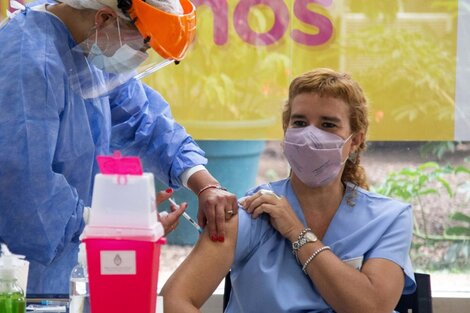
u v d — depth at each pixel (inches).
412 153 151.9
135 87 122.1
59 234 99.2
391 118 147.7
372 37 145.7
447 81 146.8
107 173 65.4
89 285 65.7
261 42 145.6
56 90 101.6
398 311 101.7
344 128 96.3
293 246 93.5
